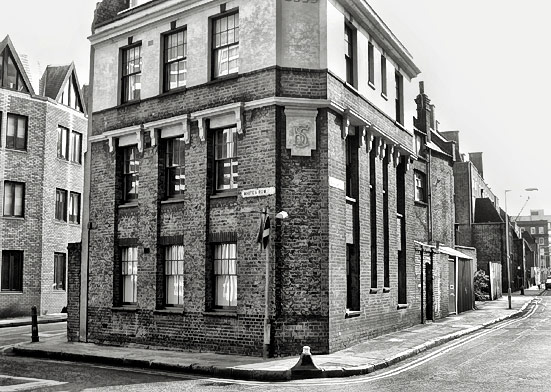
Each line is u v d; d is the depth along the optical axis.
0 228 32.09
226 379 13.15
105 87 20.61
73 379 13.16
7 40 33.25
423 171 30.23
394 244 21.66
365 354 15.48
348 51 18.77
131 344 18.67
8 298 32.12
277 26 16.36
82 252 20.53
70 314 20.61
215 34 17.86
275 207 15.81
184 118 17.78
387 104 21.58
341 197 16.97
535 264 113.25
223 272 17.09
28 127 33.69
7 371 14.48
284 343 15.49
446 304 28.75
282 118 16.23
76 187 37.75
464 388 11.41
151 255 18.48
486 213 61.19
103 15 21.00
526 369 13.52
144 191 18.95
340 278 16.56
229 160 17.25
